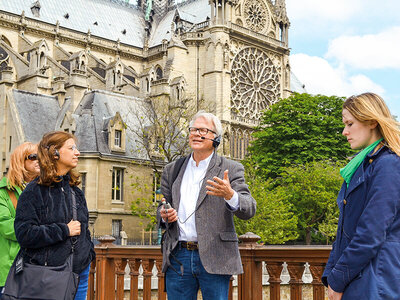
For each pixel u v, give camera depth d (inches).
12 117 2092.8
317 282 338.0
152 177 2097.7
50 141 270.1
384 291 194.5
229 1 3314.5
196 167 293.1
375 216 196.9
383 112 218.8
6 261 304.2
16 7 3316.9
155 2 4178.2
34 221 256.5
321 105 2600.9
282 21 3678.6
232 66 3307.1
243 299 362.6
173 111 2257.6
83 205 284.5
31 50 2770.7
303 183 2060.8
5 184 308.2
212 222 275.7
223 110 3134.8
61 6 3622.0
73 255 267.7
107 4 4005.9
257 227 1760.6
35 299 250.1
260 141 2578.7
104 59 3649.1
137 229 2047.2
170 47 3235.7
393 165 202.1
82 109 2204.7
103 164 1984.5
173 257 284.7
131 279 445.1
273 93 3577.8
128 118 2267.5
